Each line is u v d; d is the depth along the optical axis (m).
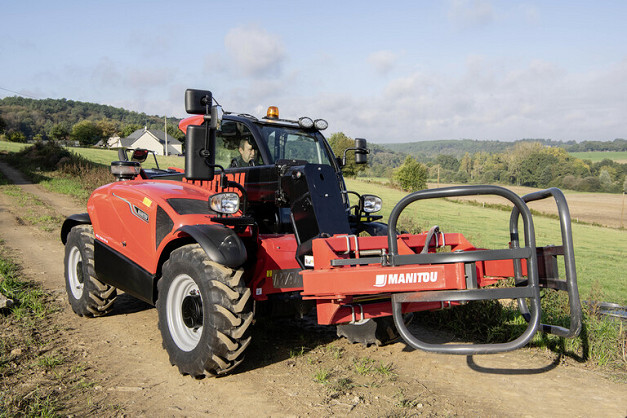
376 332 4.54
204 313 3.59
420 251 3.98
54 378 3.75
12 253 9.15
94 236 5.18
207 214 4.06
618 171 142.88
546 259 3.28
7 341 4.46
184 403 3.38
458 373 4.06
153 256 4.20
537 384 3.85
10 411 3.15
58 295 6.30
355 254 3.53
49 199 21.08
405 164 72.81
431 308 3.82
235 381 3.77
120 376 3.84
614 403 3.51
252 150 4.70
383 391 3.64
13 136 114.75
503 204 60.16
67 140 145.12
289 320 5.54
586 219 65.38
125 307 5.91
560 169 141.00
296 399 3.46
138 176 5.86
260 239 3.86
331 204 3.91
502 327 4.89
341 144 66.69
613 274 17.55
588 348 4.48
